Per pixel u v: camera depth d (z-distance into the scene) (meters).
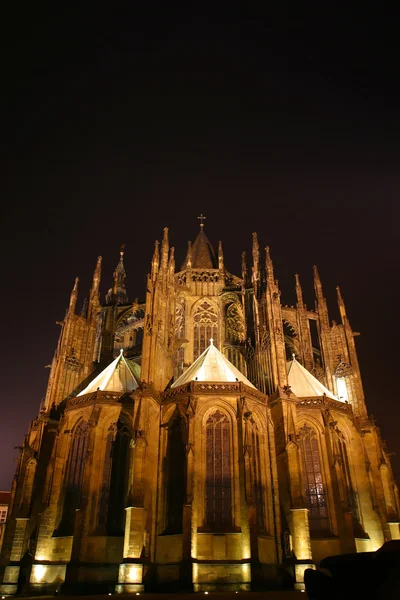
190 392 57.22
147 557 50.22
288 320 82.62
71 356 73.62
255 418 58.50
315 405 61.41
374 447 65.44
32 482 59.94
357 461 61.53
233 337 82.12
